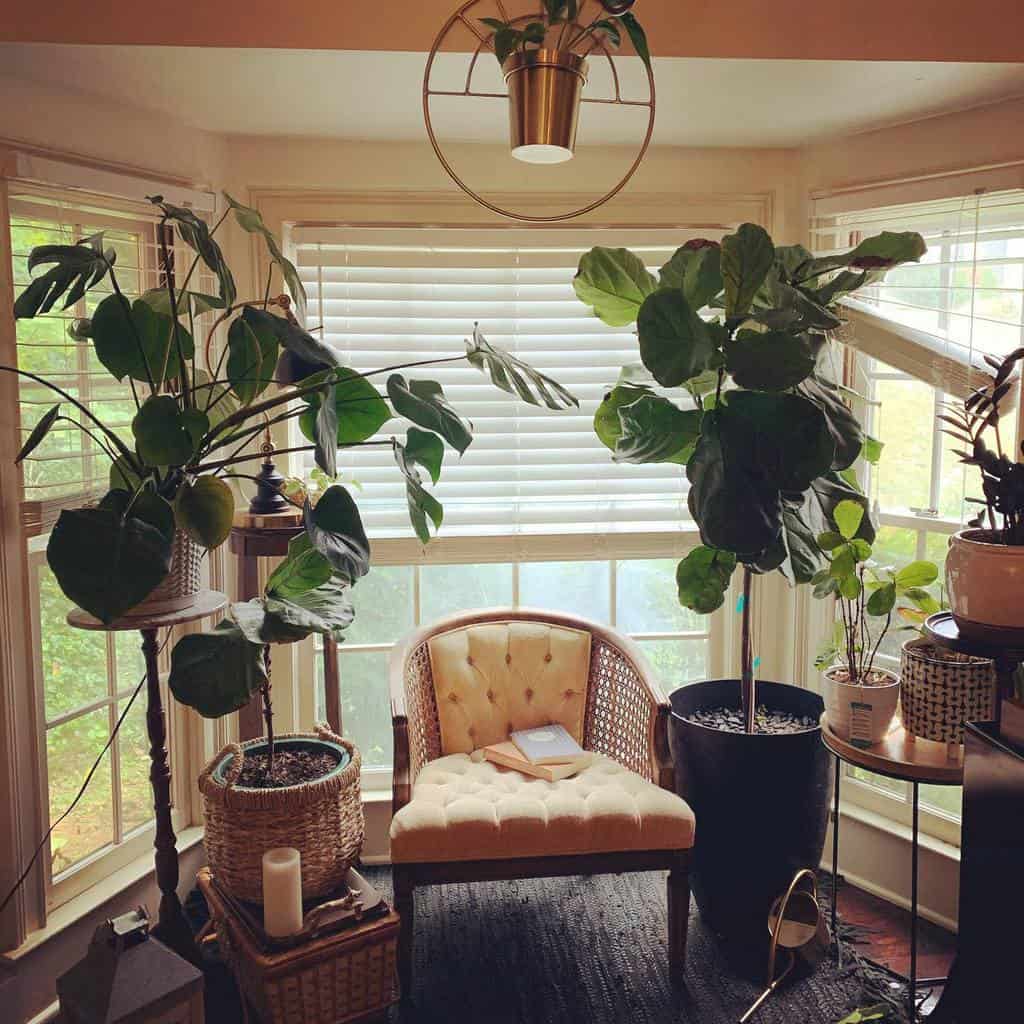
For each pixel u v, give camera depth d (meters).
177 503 1.83
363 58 2.15
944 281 2.76
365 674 3.19
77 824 2.50
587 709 2.89
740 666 3.20
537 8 2.12
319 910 2.16
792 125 2.71
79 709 2.49
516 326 3.04
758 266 2.08
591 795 2.44
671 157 2.93
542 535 3.07
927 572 2.32
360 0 2.09
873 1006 2.32
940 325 2.78
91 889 2.51
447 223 2.91
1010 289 2.38
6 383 2.20
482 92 2.39
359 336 3.01
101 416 2.50
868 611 2.33
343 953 2.17
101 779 2.57
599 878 2.95
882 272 2.28
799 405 2.04
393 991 2.26
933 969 2.50
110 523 1.68
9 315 2.20
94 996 1.68
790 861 2.52
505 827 2.31
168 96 2.41
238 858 2.25
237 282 2.85
